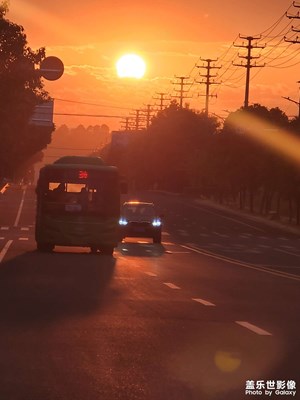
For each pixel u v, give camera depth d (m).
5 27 99.62
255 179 192.12
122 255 69.06
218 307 33.41
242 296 38.50
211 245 97.00
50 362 20.55
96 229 66.69
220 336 25.53
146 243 94.69
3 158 119.62
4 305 31.77
